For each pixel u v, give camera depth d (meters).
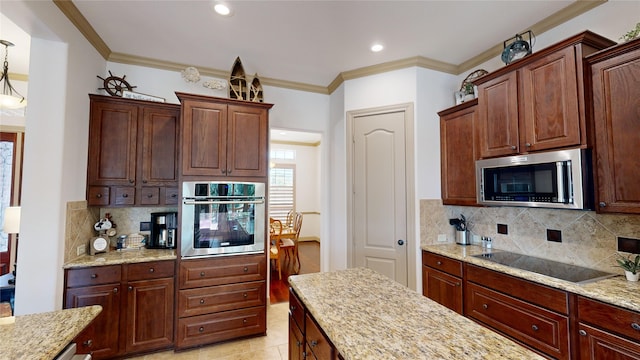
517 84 2.16
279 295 3.88
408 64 3.09
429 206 3.02
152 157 2.76
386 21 2.40
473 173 2.68
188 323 2.48
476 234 2.99
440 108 3.15
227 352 2.46
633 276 1.69
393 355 0.89
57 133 2.14
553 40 2.35
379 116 3.24
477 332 1.05
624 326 1.41
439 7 2.22
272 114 3.64
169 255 2.53
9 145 3.45
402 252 3.03
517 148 2.15
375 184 3.22
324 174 3.85
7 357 0.90
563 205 1.84
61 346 0.99
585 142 1.75
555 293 1.71
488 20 2.39
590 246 2.04
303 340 1.45
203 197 2.56
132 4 2.17
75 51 2.31
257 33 2.59
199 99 2.61
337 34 2.61
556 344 1.70
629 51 1.59
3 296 2.46
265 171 2.81
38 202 2.08
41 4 1.90
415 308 1.27
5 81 2.96
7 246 3.50
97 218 2.75
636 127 1.56
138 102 2.72
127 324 2.34
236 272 2.64
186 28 2.50
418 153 3.01
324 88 3.86
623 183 1.61
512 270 1.98
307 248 7.12
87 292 2.23
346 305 1.31
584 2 2.11
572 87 1.81
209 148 2.62
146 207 2.98
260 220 2.75
